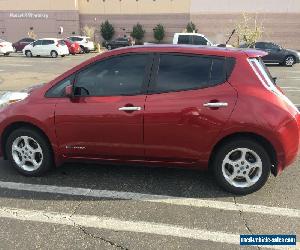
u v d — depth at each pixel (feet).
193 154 14.99
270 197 14.97
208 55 14.96
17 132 16.51
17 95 18.11
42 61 90.07
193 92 14.70
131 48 15.62
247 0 167.53
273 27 166.71
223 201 14.65
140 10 183.32
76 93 15.71
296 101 37.04
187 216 13.51
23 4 186.39
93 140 15.70
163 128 14.87
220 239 12.07
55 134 15.99
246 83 14.57
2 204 14.44
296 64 86.48
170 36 181.98
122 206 14.25
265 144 14.67
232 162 14.96
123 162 15.94
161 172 17.46
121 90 15.37
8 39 190.39
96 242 11.93
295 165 18.47
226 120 14.34
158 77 15.11
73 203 14.51
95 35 188.55
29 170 16.83
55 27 187.21
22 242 11.94
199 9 174.29
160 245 11.75
